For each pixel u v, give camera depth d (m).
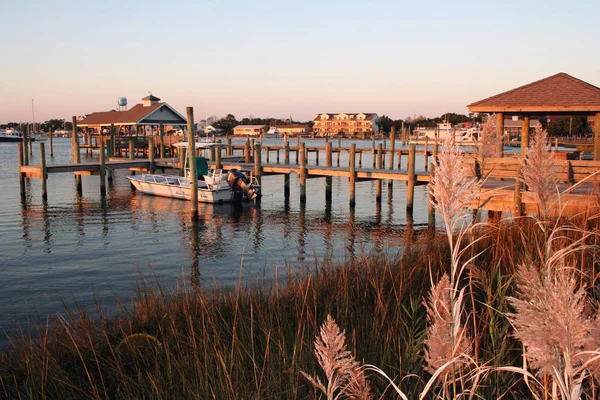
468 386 2.23
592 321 1.17
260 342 4.20
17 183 28.22
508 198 9.06
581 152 17.91
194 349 4.09
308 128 115.25
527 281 1.12
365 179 20.27
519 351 2.98
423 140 59.34
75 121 31.56
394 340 3.48
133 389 3.96
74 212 19.62
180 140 43.41
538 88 13.66
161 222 17.78
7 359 4.99
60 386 4.10
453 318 1.52
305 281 5.81
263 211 20.16
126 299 9.13
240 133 114.25
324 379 3.15
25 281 10.55
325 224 17.39
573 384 1.02
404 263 5.72
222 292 6.29
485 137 1.99
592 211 5.45
